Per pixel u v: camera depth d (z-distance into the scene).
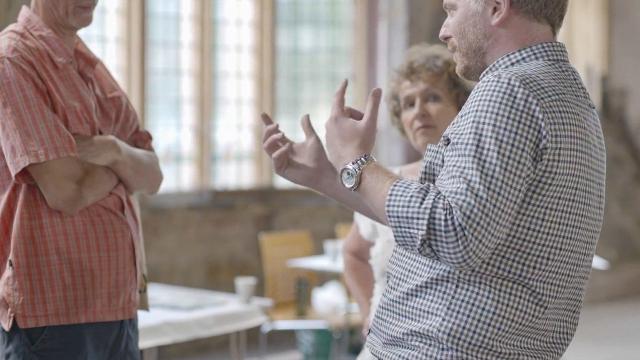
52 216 2.76
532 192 2.03
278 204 8.73
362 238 3.41
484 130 1.99
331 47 9.20
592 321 8.91
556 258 2.10
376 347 2.25
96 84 3.02
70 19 2.85
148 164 3.02
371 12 9.29
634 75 10.80
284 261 7.30
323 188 2.32
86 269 2.79
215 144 8.56
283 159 2.33
